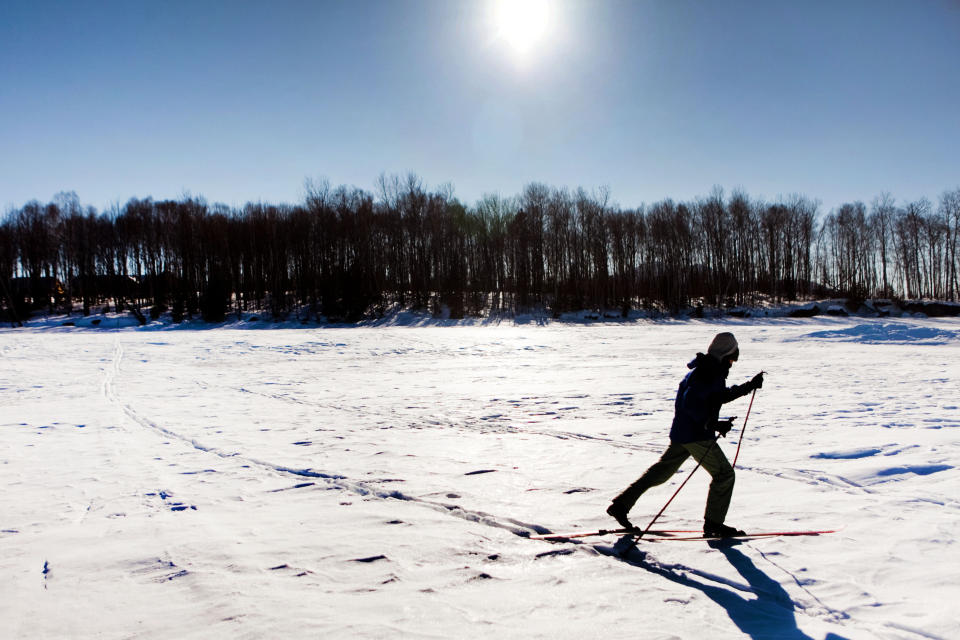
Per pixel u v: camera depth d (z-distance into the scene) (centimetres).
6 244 6175
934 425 820
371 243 6091
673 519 475
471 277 6400
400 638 290
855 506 493
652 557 404
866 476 580
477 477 621
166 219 6350
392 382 1566
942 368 1551
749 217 6588
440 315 5484
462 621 309
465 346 2759
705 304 6153
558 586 355
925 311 5428
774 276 6612
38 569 390
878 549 399
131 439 862
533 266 6206
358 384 1534
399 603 332
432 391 1373
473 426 931
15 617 321
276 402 1231
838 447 702
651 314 5700
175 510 521
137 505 538
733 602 332
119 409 1152
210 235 5947
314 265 5975
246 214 6525
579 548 421
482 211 6725
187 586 358
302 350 2659
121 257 6350
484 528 467
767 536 432
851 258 6781
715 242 6525
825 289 6838
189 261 6025
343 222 5900
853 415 917
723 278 6588
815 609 321
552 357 2247
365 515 501
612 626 303
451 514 506
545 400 1189
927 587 339
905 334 2580
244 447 794
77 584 364
